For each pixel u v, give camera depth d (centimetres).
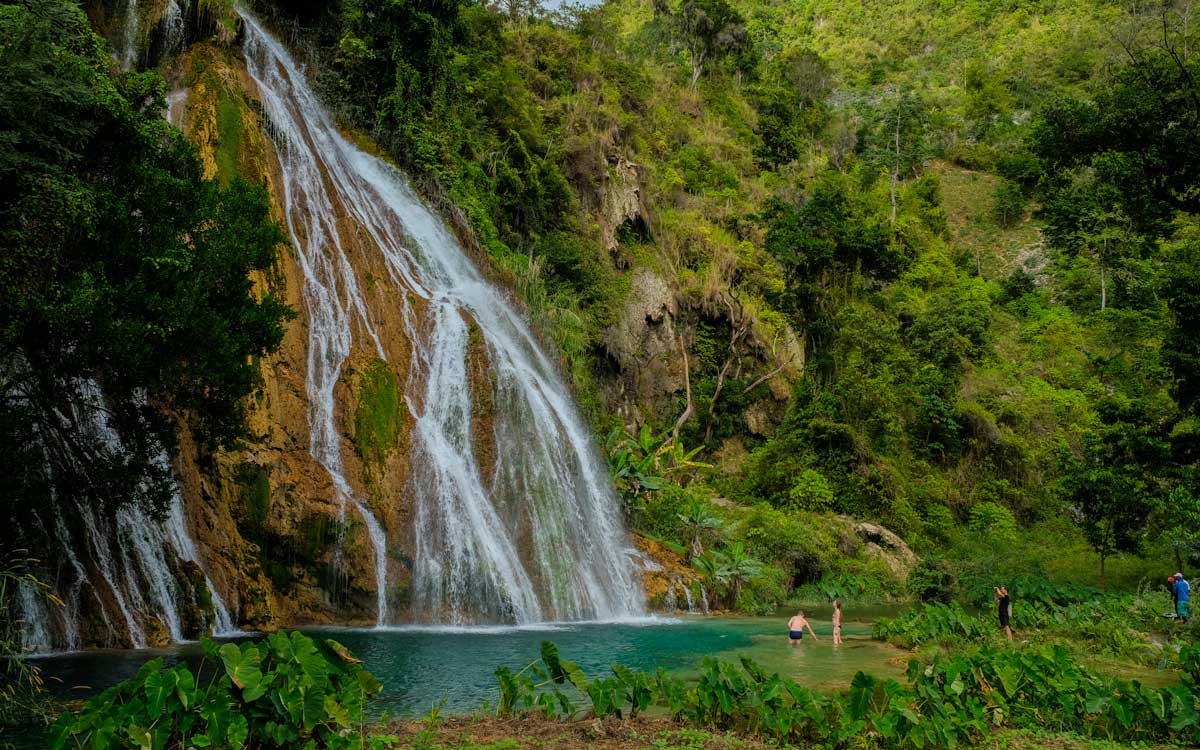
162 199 1258
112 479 1227
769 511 3206
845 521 3375
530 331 2727
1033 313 6406
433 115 3002
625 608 2127
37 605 1236
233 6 2509
